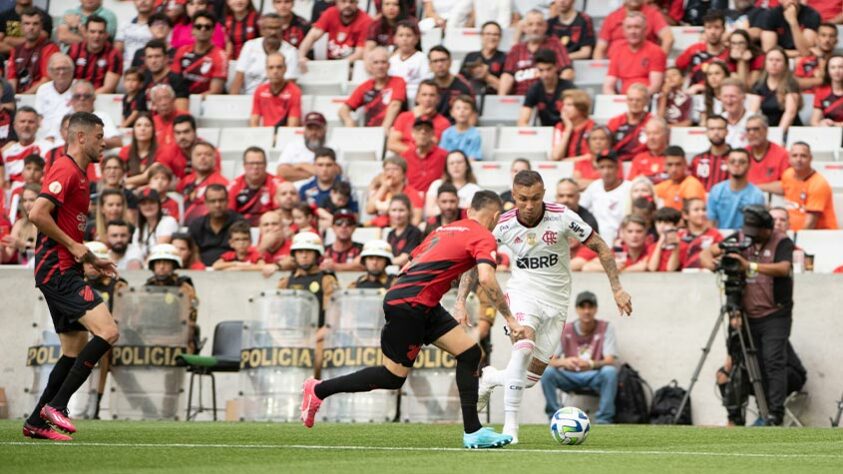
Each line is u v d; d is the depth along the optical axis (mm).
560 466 23203
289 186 53062
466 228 26938
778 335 43688
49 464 23125
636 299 48375
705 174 52750
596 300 47031
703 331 47688
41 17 68812
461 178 53188
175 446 28203
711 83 56625
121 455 25281
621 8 62250
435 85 58219
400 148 58625
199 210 56438
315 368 45375
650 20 61281
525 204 29719
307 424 28281
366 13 66938
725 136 52438
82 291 29281
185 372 47406
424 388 43031
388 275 45812
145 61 65188
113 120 65000
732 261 43312
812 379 46625
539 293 30469
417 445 29109
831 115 56344
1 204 58188
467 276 29453
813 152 54844
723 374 44812
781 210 47688
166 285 47125
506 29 64188
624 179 54375
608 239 51844
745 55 56938
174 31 68375
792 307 44094
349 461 24047
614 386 46094
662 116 57594
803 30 59906
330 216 53719
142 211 53844
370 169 58250
